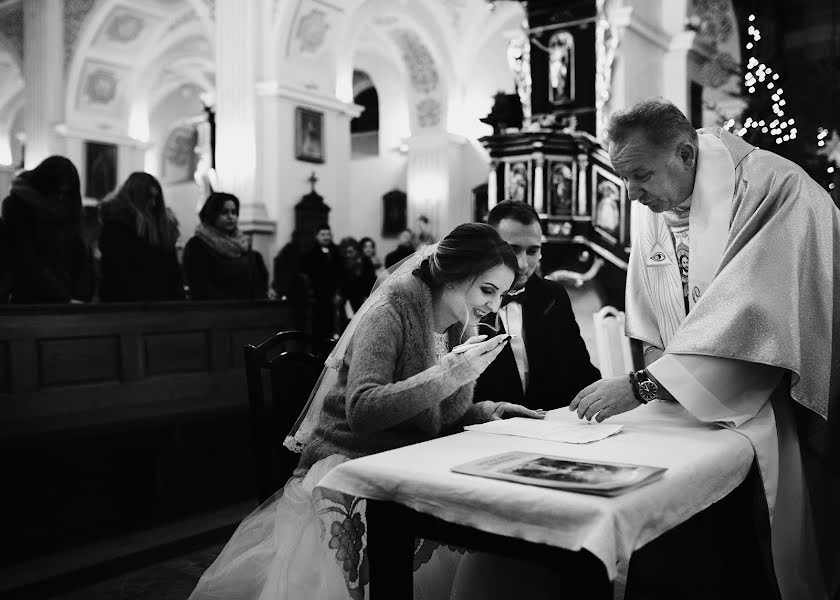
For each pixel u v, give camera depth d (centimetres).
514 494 145
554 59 979
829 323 210
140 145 1947
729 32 1139
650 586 235
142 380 431
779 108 898
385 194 1864
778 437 215
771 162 221
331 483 169
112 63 1853
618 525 136
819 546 226
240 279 614
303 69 1366
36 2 1767
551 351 292
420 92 1741
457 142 1697
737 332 198
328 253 781
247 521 232
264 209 1312
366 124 1997
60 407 390
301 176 1355
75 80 1792
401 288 220
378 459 172
